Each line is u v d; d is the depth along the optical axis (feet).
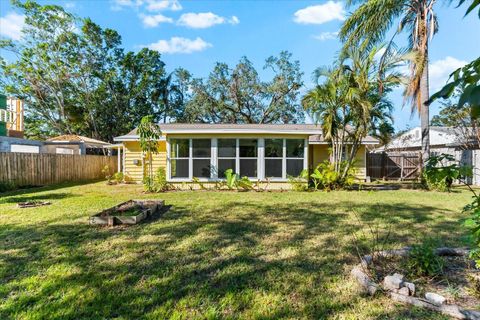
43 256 11.44
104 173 54.90
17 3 70.64
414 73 34.94
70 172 45.68
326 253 11.86
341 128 33.17
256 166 34.94
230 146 35.01
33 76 76.28
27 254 11.65
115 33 84.02
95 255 11.59
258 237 14.10
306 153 34.96
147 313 7.50
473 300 7.77
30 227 15.83
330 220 17.62
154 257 11.42
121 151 54.13
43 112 80.28
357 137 32.71
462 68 4.34
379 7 32.58
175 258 11.32
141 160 43.39
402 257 10.71
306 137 34.91
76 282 9.23
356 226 16.12
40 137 83.56
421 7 33.58
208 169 35.06
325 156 47.47
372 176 50.96
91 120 85.30
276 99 84.38
